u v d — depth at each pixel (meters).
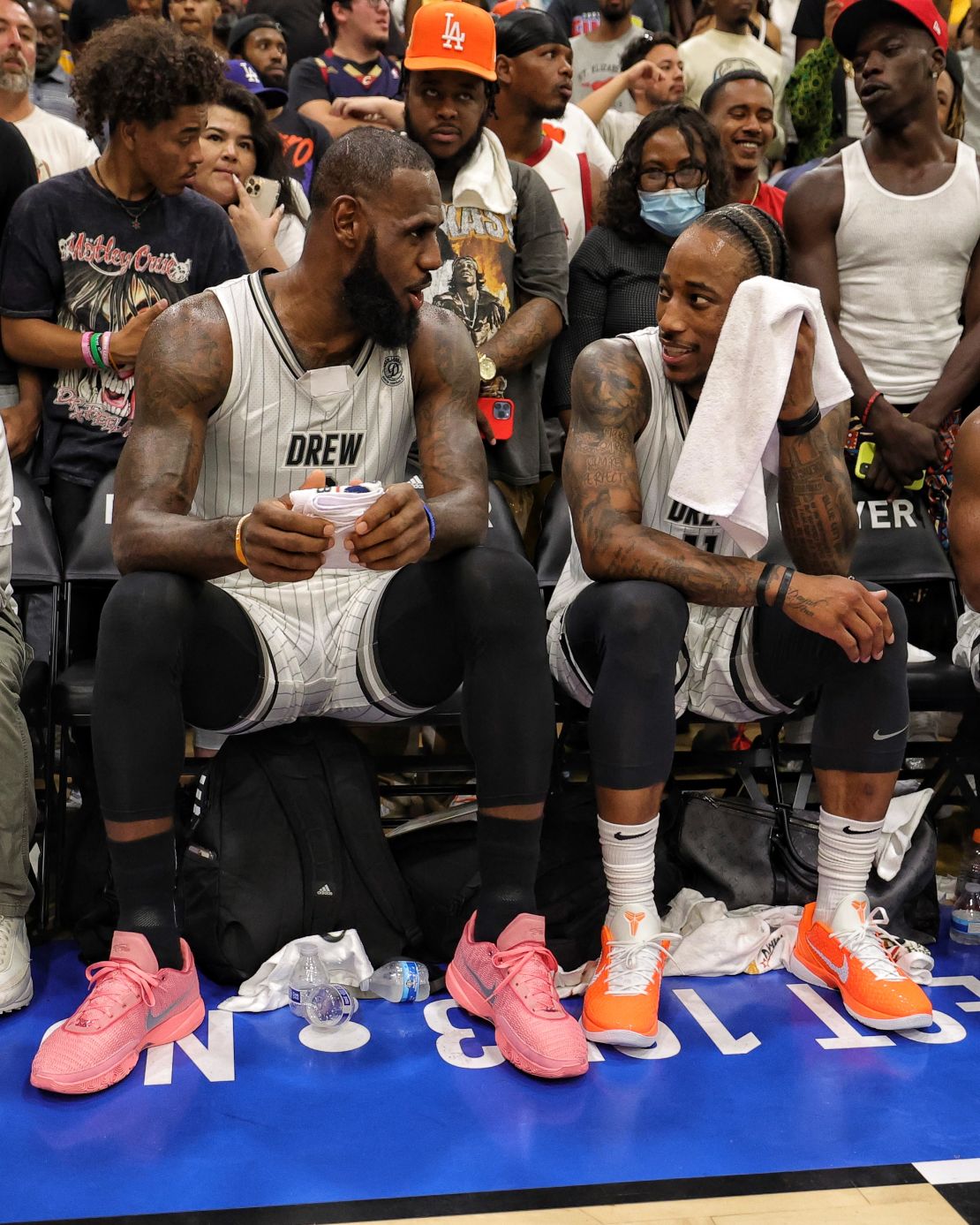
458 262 2.92
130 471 1.93
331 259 1.96
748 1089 1.80
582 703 2.27
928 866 2.35
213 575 1.88
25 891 2.04
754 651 2.17
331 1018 1.96
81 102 2.66
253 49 4.32
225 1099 1.75
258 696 2.04
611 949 2.00
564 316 3.02
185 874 2.11
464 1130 1.68
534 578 1.96
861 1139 1.67
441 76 2.90
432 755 2.38
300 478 2.08
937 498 2.94
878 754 2.08
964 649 2.49
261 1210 1.49
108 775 1.85
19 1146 1.62
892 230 2.94
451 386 2.11
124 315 2.71
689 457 2.03
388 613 2.04
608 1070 1.86
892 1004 1.98
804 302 1.98
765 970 2.22
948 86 3.52
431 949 2.22
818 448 2.09
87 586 2.51
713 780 2.71
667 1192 1.53
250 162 3.17
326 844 2.12
